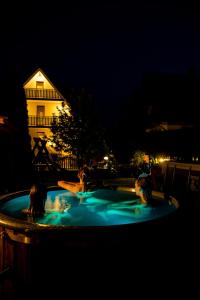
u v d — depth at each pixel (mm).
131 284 3240
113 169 17688
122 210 5531
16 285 3270
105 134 18766
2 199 5281
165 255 3574
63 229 3006
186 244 4207
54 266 3105
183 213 4094
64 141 18172
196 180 7934
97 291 3125
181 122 19734
